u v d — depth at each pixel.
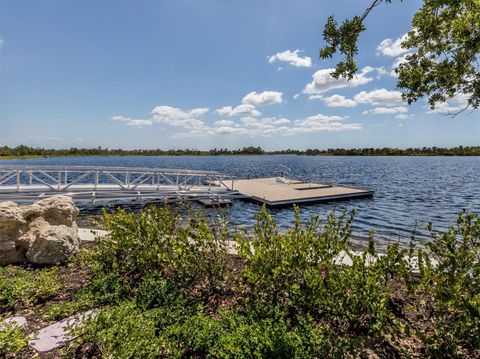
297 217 3.47
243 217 10.84
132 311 2.64
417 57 3.85
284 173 22.77
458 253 2.56
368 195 15.35
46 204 4.98
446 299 2.30
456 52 3.36
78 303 2.95
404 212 11.83
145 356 2.10
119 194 12.20
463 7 2.72
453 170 40.38
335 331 2.59
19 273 3.84
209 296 3.26
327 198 14.01
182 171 14.55
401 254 2.92
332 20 2.91
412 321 2.77
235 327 2.45
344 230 3.42
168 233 3.80
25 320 2.74
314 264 3.03
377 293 2.50
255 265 2.98
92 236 5.88
